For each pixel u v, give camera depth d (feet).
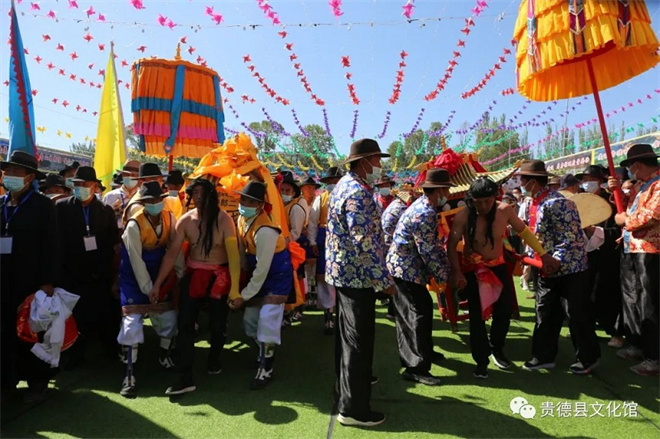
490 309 12.75
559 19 13.05
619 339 15.60
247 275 13.46
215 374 13.39
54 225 11.75
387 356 15.01
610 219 16.48
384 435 9.80
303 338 16.92
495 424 10.30
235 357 14.98
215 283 12.48
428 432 9.94
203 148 20.63
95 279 13.99
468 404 11.33
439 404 11.34
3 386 11.05
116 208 18.45
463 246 14.08
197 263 12.63
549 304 13.52
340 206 10.32
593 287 16.47
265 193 12.96
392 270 13.08
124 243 12.25
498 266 13.30
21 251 11.25
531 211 14.37
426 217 12.48
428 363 12.69
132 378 11.95
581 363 13.16
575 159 52.65
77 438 9.62
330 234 10.68
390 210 17.13
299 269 17.15
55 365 11.05
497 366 13.91
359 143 10.53
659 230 12.67
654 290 12.73
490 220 12.84
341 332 10.49
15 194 11.62
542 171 13.93
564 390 12.11
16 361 11.25
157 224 12.62
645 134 38.86
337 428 10.13
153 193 12.02
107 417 10.60
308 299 21.71
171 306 13.14
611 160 14.30
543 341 13.62
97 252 14.08
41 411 10.91
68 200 14.02
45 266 11.36
